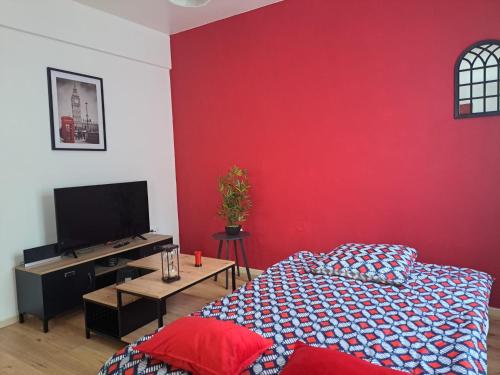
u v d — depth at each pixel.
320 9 3.28
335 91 3.27
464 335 1.61
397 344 1.58
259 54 3.65
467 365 1.38
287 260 2.94
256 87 3.70
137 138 3.98
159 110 4.23
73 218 3.14
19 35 2.95
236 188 3.67
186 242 4.44
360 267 2.41
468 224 2.79
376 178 3.15
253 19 3.64
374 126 3.12
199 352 1.39
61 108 3.24
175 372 1.41
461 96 2.74
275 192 3.70
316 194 3.46
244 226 3.92
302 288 2.29
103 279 3.41
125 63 3.83
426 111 2.88
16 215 2.96
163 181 4.29
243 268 4.01
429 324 1.75
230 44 3.81
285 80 3.52
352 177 3.26
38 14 3.02
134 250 3.63
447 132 2.81
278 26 3.50
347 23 3.16
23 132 2.99
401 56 2.95
